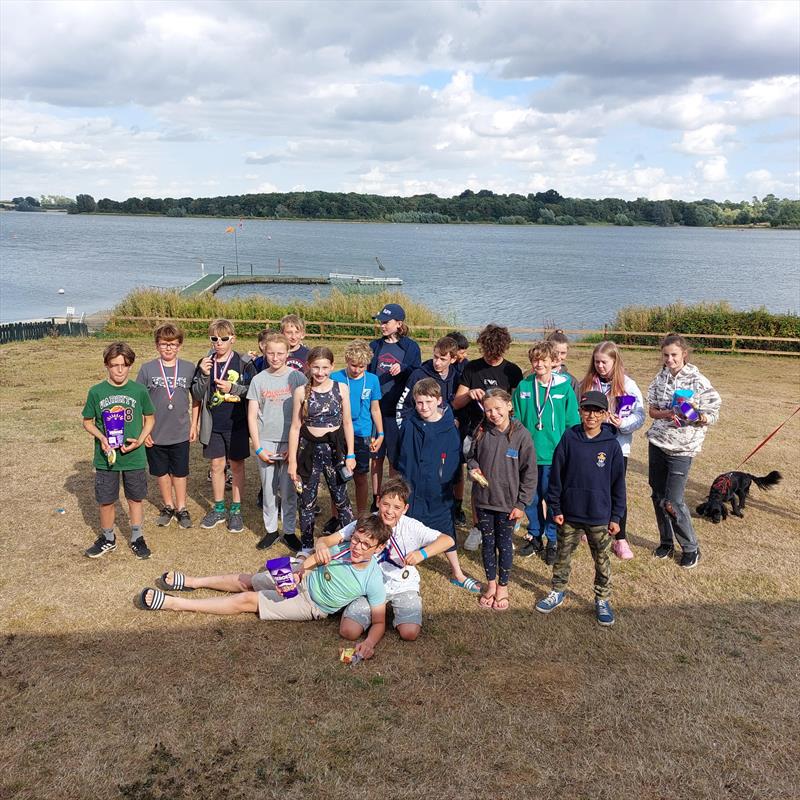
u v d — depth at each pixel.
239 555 5.86
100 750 3.49
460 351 6.08
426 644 4.57
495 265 78.75
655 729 3.73
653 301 44.19
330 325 20.14
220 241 125.25
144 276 58.75
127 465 5.58
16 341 17.89
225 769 3.39
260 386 5.80
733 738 3.66
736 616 4.99
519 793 3.27
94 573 5.45
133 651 4.38
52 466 8.00
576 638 4.67
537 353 5.56
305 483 5.61
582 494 4.78
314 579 4.67
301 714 3.80
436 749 3.55
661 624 4.87
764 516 6.98
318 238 145.50
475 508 5.05
